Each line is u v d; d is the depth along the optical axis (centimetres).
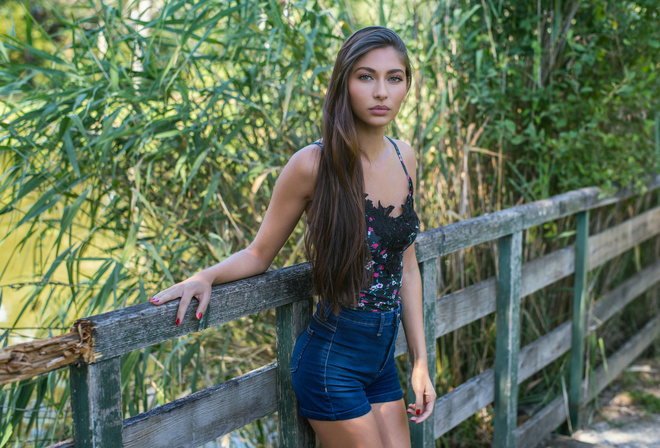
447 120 325
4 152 233
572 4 345
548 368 379
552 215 303
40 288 230
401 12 346
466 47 325
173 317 144
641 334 432
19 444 211
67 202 245
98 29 254
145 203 229
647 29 353
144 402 224
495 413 288
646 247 471
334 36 273
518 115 353
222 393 162
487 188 347
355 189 156
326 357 165
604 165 338
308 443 187
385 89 155
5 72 245
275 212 165
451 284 316
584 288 344
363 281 160
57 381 222
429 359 235
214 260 265
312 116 287
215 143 245
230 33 265
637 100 338
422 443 234
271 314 282
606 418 370
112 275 214
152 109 248
